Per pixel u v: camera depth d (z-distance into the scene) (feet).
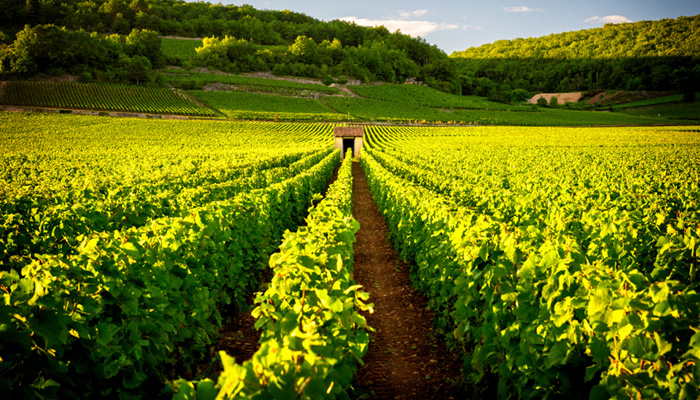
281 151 122.42
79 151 128.36
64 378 9.52
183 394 6.12
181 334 14.16
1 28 440.86
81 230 19.98
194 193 27.89
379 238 39.96
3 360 8.38
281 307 11.26
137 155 108.17
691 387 6.56
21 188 33.76
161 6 564.71
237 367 5.35
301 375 5.64
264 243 25.36
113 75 334.24
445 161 80.43
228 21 549.13
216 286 17.80
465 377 14.12
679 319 7.30
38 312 9.16
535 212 23.61
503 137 201.87
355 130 180.65
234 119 275.80
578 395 9.11
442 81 498.69
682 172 61.31
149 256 13.08
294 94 386.52
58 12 478.59
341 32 607.37
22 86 284.00
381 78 477.77
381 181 47.65
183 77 374.63
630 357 7.64
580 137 189.57
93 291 10.48
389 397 13.85
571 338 9.10
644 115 358.02
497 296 12.32
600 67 504.02
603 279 9.10
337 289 12.08
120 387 11.05
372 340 18.43
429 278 20.21
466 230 15.03
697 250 12.57
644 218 20.08
